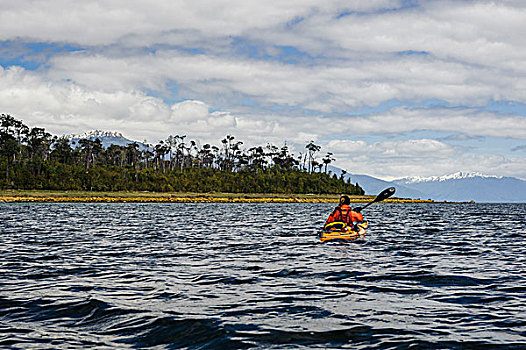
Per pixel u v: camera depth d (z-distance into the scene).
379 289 9.61
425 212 62.72
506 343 6.20
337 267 12.36
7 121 131.75
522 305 8.28
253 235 21.91
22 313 7.57
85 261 13.20
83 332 6.62
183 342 6.21
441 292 9.34
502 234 23.86
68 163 144.62
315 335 6.53
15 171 108.56
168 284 10.02
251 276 11.03
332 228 19.14
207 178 136.25
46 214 42.19
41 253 14.84
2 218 34.94
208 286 9.84
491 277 10.97
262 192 143.62
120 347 6.00
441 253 15.45
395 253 15.31
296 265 12.66
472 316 7.55
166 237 20.72
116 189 115.88
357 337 6.45
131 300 8.50
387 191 20.17
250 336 6.45
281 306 8.14
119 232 23.34
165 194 115.94
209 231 24.33
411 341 6.28
